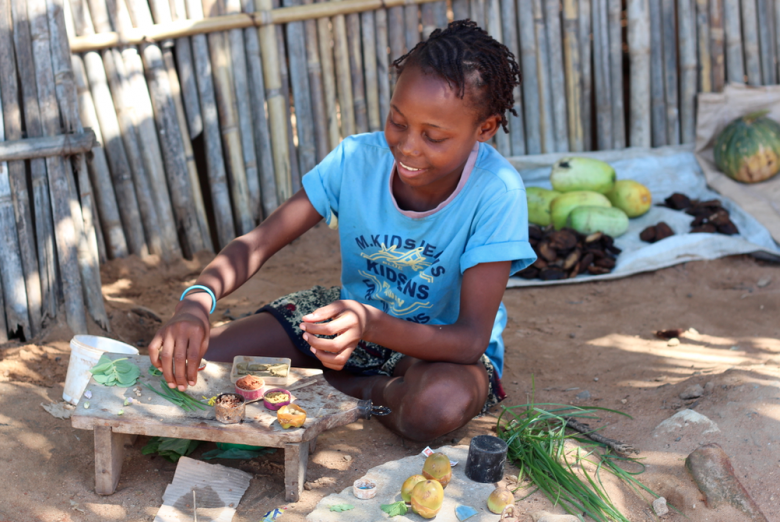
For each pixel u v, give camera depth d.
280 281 4.55
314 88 4.98
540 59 5.34
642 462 2.49
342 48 4.98
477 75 2.10
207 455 2.47
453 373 2.47
